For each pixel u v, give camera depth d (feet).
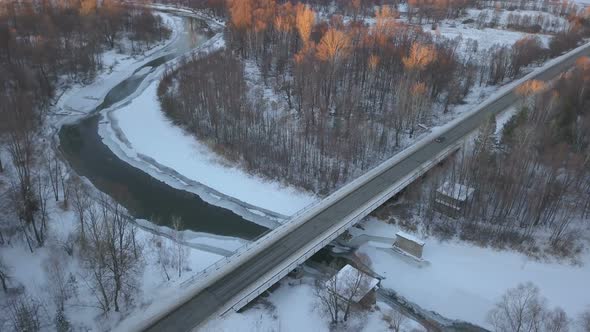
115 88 479.00
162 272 232.73
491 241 264.31
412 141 358.43
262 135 354.54
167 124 395.14
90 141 380.37
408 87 374.22
